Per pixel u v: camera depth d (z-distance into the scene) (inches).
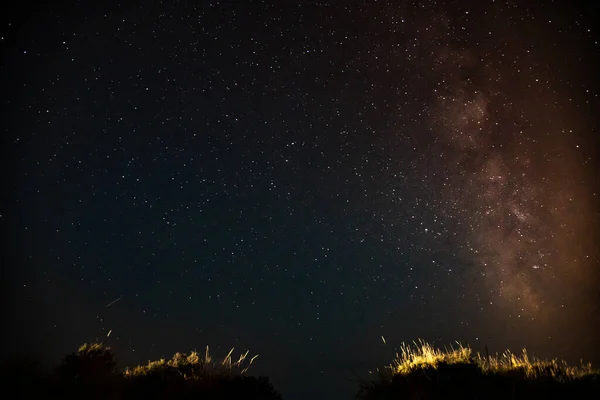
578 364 177.6
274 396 178.4
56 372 172.6
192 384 174.1
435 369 169.6
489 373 168.2
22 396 151.4
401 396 166.9
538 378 159.6
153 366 188.2
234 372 192.2
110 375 178.5
